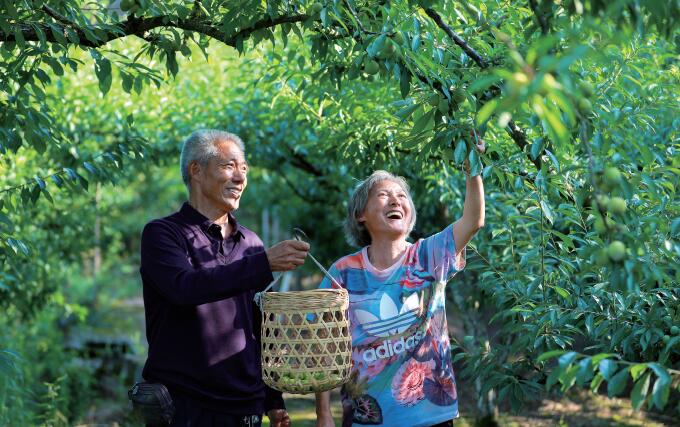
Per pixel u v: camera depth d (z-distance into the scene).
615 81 2.94
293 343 2.40
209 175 2.67
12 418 5.11
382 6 2.50
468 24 2.83
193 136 2.73
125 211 12.73
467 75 2.43
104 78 2.80
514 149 3.16
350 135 3.96
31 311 6.16
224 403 2.59
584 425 5.17
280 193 7.84
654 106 3.04
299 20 2.60
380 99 3.76
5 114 3.04
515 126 2.63
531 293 3.00
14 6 2.67
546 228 3.07
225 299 2.61
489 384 3.19
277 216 9.13
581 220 2.82
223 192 2.67
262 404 2.72
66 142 4.76
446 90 2.30
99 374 8.17
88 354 8.59
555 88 1.41
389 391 2.59
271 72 4.41
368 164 4.00
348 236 2.90
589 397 5.77
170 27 2.82
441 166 3.87
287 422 2.92
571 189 2.82
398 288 2.64
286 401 6.43
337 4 2.39
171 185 12.98
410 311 2.62
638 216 2.50
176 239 2.60
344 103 3.70
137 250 13.58
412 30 2.42
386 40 2.33
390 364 2.60
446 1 2.61
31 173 5.16
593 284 3.02
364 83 3.70
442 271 2.66
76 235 6.34
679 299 2.81
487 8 2.77
